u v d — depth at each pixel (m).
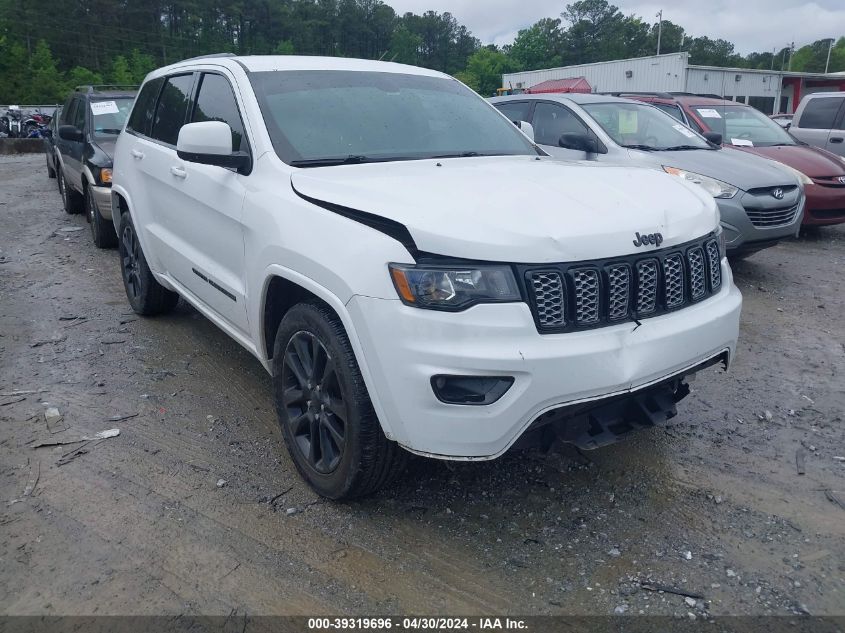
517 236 2.75
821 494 3.44
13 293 6.61
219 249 4.02
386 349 2.74
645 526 3.17
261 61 4.30
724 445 3.91
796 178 7.44
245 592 2.74
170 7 96.44
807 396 4.55
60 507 3.25
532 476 3.55
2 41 71.31
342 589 2.76
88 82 77.94
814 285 7.20
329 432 3.20
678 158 7.37
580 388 2.76
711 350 3.22
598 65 32.34
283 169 3.52
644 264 2.99
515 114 8.62
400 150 3.90
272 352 3.72
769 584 2.80
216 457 3.72
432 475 3.54
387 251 2.78
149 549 2.97
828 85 36.72
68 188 10.38
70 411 4.20
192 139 3.59
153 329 5.62
